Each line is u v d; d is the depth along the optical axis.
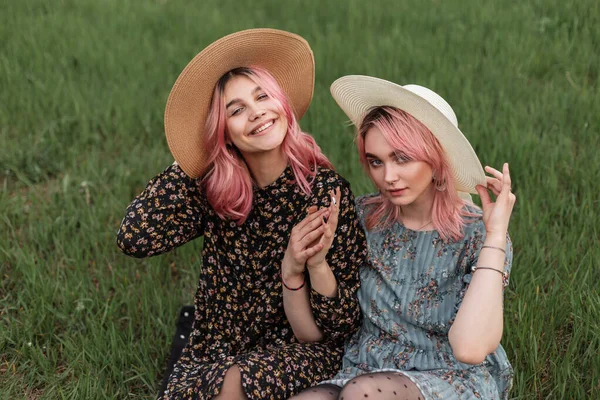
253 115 2.61
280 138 2.65
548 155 4.40
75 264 3.86
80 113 5.46
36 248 4.08
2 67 6.14
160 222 2.84
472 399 2.49
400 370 2.48
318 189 2.75
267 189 2.77
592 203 3.96
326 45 6.56
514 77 5.55
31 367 3.22
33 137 5.20
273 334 2.86
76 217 4.22
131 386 3.18
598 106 4.85
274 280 2.81
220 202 2.73
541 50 5.80
